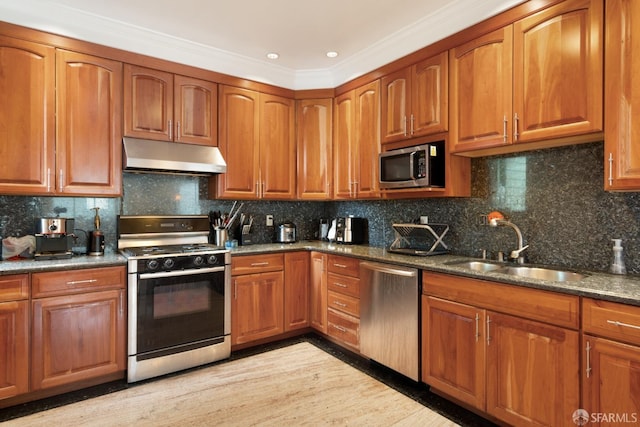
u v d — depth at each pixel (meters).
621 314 1.50
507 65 2.18
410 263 2.45
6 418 2.08
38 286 2.22
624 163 1.71
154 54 2.90
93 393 2.38
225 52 3.20
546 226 2.32
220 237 3.38
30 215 2.68
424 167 2.59
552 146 2.26
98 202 2.94
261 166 3.47
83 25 2.58
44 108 2.46
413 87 2.79
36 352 2.21
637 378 1.46
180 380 2.59
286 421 2.08
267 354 3.05
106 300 2.45
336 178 3.58
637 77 1.67
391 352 2.59
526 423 1.82
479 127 2.34
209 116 3.18
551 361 1.73
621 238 2.00
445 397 2.33
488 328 1.99
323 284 3.30
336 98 3.60
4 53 2.33
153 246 3.12
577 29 1.88
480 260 2.52
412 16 2.60
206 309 2.85
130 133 2.79
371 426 2.04
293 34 2.88
